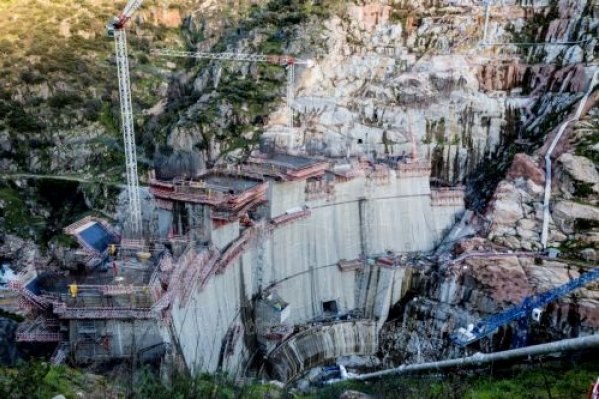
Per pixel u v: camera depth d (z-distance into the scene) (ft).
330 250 503.61
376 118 641.81
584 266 475.31
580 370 332.80
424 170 557.74
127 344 272.10
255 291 435.53
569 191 530.27
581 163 532.73
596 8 647.56
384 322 499.10
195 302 331.57
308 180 488.85
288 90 655.35
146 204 570.46
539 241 505.66
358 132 626.23
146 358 270.87
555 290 442.09
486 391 323.37
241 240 405.59
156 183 392.47
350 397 271.08
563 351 357.00
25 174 645.51
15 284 281.33
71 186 625.00
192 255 336.90
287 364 427.74
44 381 201.87
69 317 266.98
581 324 433.48
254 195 420.77
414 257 534.78
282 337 429.38
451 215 571.28
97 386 211.41
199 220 378.53
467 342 460.55
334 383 400.67
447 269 498.69
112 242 355.36
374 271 508.94
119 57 622.95
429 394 314.35
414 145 627.87
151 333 272.10
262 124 637.71
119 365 250.57
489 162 634.84
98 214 595.88
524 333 448.65
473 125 638.53
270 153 546.26
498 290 472.85
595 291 442.09
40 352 275.39
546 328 443.73
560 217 513.45
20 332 274.36
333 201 504.84
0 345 288.71
